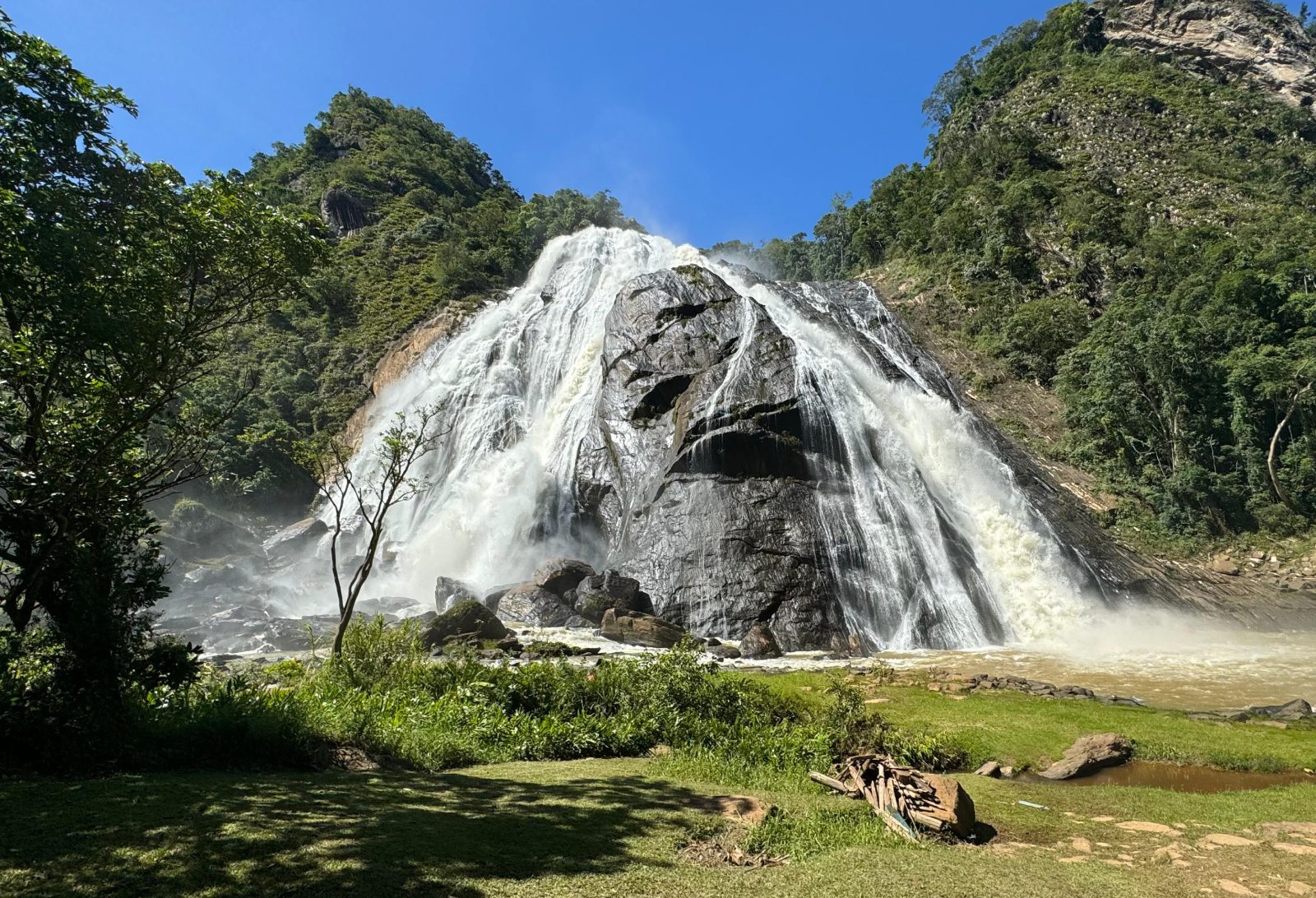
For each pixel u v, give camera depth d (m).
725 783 7.85
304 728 7.82
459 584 25.80
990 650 22.39
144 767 6.75
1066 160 64.81
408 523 36.41
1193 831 6.76
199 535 32.78
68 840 4.56
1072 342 43.00
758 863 5.38
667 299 35.09
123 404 9.21
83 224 8.58
